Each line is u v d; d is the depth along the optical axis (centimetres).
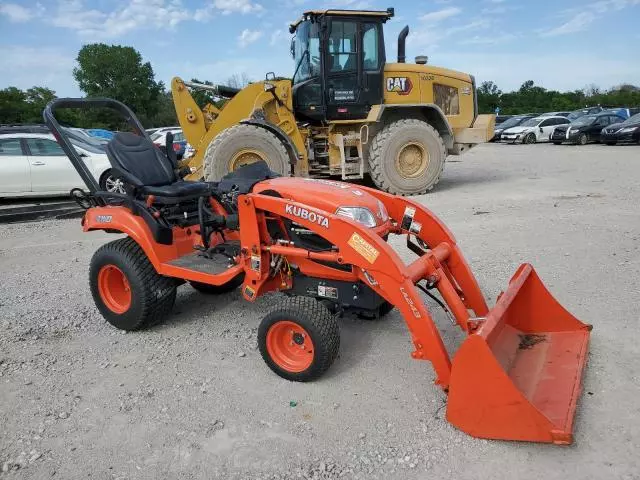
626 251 595
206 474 277
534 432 275
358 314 424
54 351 422
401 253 644
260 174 452
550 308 375
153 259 428
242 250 393
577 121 2461
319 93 1070
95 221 455
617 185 1053
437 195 1048
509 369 335
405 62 1162
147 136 504
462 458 278
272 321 360
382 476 270
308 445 296
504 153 2023
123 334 452
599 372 346
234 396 348
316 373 351
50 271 640
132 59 5228
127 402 345
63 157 1094
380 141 1064
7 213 971
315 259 369
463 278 389
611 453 274
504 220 781
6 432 318
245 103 1062
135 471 281
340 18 1041
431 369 370
